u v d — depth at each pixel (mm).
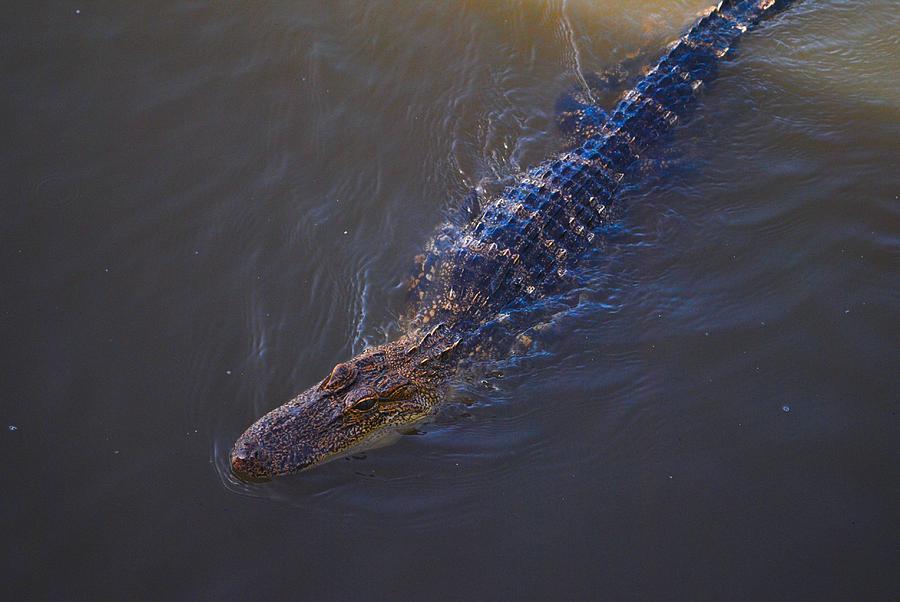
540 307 2070
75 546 1840
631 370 2008
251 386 1976
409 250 2121
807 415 1954
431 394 1996
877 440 1929
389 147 2229
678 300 2074
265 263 2088
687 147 2236
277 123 2236
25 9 2309
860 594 1818
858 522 1868
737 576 1837
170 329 2012
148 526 1858
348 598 1820
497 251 2086
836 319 2035
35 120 2191
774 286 2076
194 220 2119
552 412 1978
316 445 1922
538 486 1912
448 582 1837
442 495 1907
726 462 1921
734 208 2164
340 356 2016
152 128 2207
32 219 2092
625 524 1878
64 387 1952
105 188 2135
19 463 1892
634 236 2143
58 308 2018
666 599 1825
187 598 1813
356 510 1890
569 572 1845
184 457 1914
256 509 1882
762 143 2236
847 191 2168
